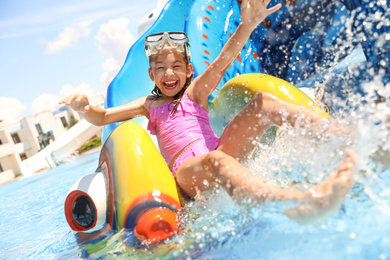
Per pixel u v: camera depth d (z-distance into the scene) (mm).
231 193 1447
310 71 3078
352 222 1116
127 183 1754
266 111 1610
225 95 2402
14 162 23781
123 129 1993
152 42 2152
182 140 2021
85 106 2131
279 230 1209
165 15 3688
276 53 3307
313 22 2998
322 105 1971
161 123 2152
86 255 1610
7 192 7551
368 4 1832
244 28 1985
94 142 18875
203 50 3102
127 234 1674
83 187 1918
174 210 1711
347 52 2656
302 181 1417
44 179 7992
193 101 2154
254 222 1322
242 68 3178
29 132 24781
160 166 1833
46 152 12297
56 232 2307
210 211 1601
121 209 1739
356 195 1258
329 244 1047
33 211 3568
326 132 1418
